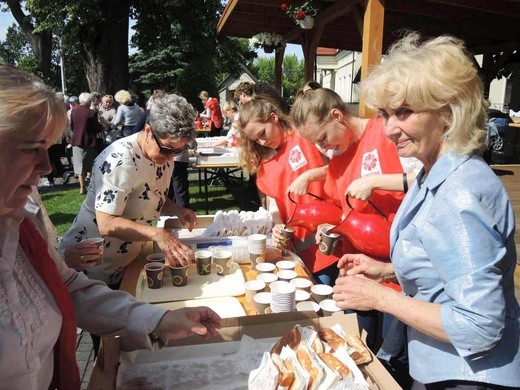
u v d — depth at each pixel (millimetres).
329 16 5902
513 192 5816
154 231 1856
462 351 1003
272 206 2568
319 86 2223
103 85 14836
